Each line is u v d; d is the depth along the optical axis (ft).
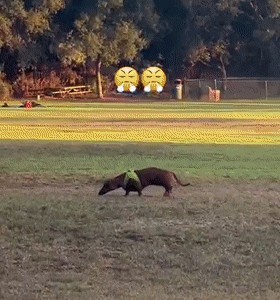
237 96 295.48
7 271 42.88
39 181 70.54
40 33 281.95
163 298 38.65
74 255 45.60
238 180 71.82
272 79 301.02
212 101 270.87
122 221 52.24
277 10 296.51
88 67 297.94
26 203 57.88
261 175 75.36
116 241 47.93
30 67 287.89
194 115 183.21
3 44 276.82
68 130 135.23
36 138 118.52
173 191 64.54
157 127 143.23
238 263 44.37
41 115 180.65
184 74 307.17
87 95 293.43
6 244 47.39
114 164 83.25
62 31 286.05
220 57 303.48
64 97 286.05
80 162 85.05
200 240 48.03
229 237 48.73
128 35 285.23
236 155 93.91
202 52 300.20
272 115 183.83
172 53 307.58
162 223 51.78
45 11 278.05
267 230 50.60
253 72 311.88
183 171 77.66
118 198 60.49
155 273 42.88
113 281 41.65
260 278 42.11
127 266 43.80
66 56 278.05
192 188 66.54
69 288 40.32
